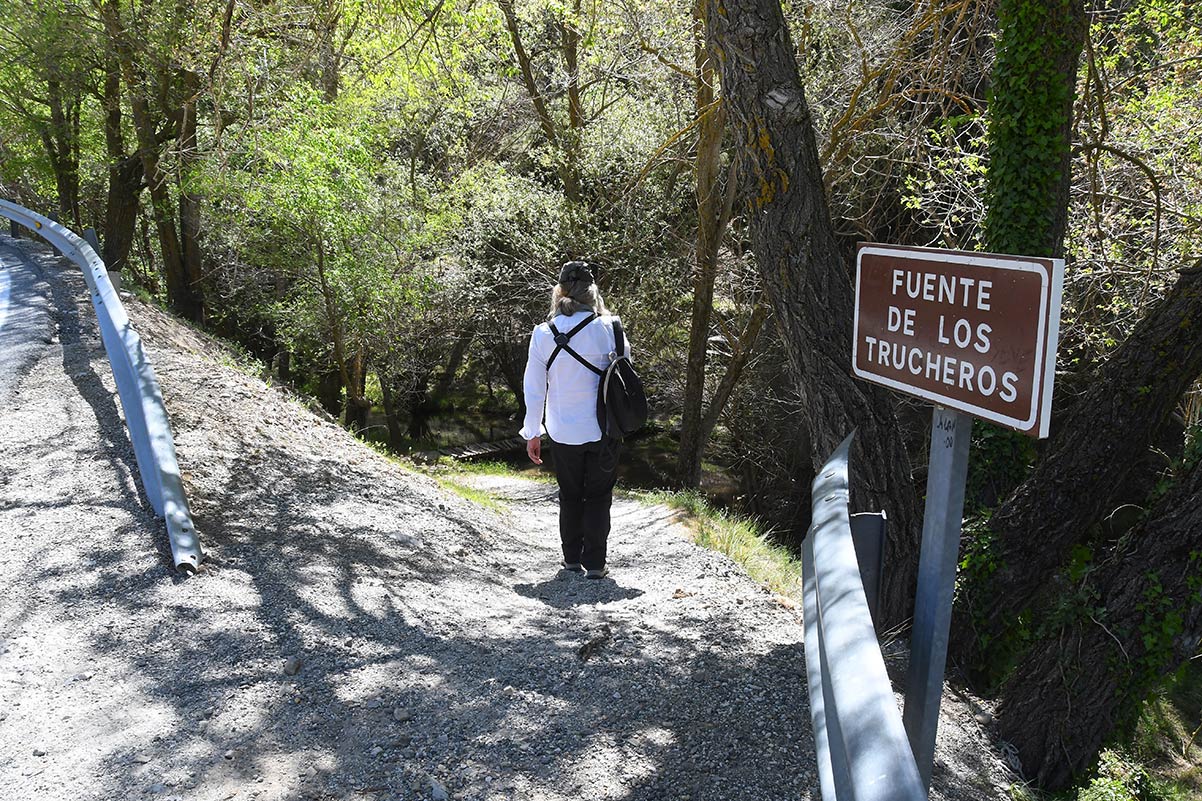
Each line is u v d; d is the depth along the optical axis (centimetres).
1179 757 987
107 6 1280
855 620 140
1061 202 548
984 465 579
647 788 294
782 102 442
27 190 2820
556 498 1055
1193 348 491
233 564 446
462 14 1053
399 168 2062
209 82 1120
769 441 1998
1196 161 877
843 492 192
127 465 537
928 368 204
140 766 285
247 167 1694
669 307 1838
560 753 310
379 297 1969
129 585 406
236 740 302
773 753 320
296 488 599
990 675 524
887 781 104
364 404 2350
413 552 546
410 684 351
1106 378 511
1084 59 834
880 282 222
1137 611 452
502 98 1816
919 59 1038
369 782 285
